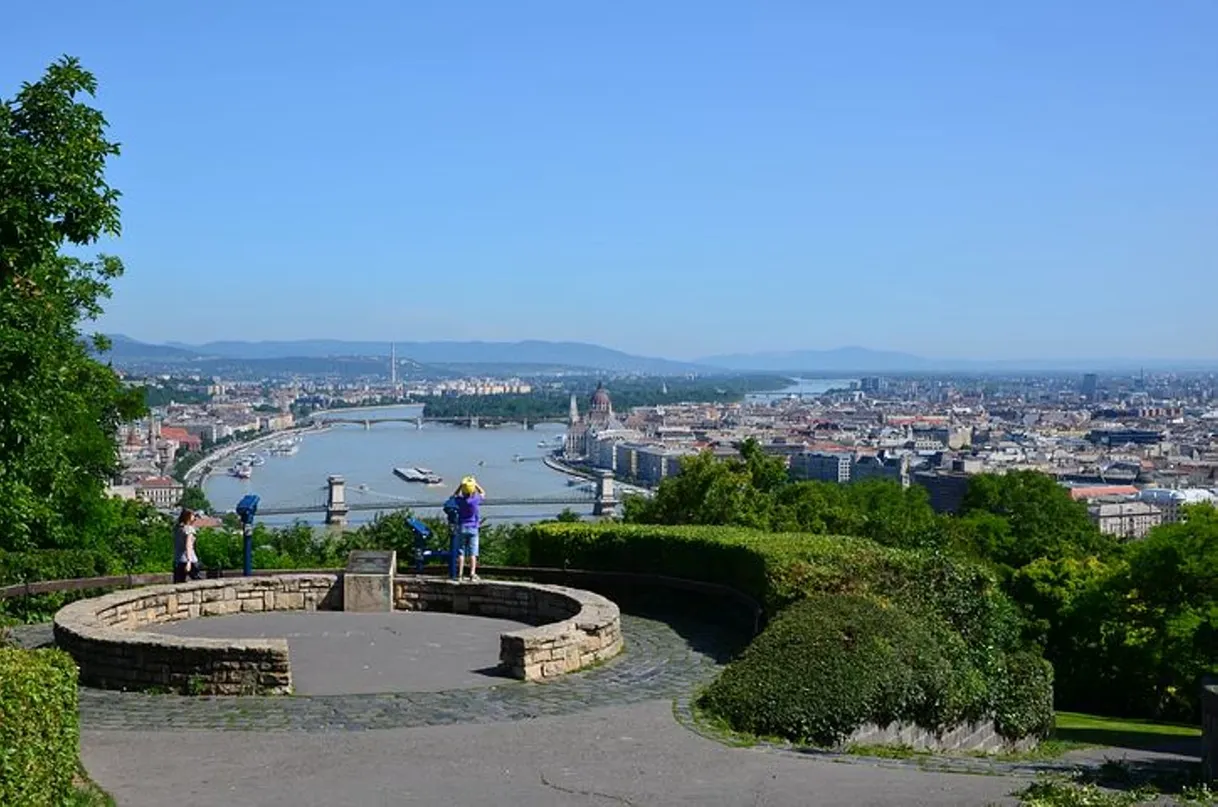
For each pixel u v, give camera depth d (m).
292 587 20.52
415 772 10.24
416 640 17.42
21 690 7.61
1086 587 37.81
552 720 12.54
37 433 15.98
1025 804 9.05
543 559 23.38
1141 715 36.16
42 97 15.62
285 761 10.66
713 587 19.75
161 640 14.13
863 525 37.41
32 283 15.83
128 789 9.58
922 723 14.23
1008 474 66.62
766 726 12.28
